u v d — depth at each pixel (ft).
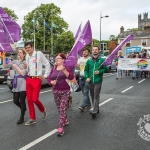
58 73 16.55
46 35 177.88
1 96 32.68
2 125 18.48
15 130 17.26
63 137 15.85
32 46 18.21
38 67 18.16
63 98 16.69
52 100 28.94
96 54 20.57
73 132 16.88
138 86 42.14
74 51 17.58
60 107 16.65
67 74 16.24
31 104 18.66
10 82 36.81
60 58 16.65
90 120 19.95
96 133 16.66
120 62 48.14
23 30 182.29
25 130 17.26
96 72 20.03
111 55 20.03
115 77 60.90
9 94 34.65
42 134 16.42
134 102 27.66
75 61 17.35
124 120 19.94
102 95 32.45
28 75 18.38
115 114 21.97
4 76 48.16
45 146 14.30
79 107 23.12
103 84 45.44
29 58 18.29
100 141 15.15
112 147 14.17
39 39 175.32
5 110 23.67
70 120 19.95
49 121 19.58
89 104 24.13
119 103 27.04
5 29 17.99
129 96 31.71
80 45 18.06
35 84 18.13
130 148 14.05
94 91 20.62
